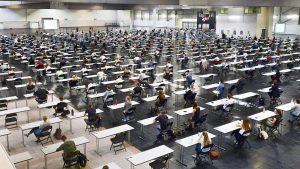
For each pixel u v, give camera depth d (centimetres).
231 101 1720
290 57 3288
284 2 4191
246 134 1378
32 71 2953
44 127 1401
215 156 1251
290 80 2656
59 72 2466
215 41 4872
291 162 1281
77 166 1141
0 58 3641
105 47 4488
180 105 1983
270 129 1530
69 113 1717
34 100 2098
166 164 1191
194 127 1586
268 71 2967
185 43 4903
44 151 1162
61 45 4384
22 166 1227
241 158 1311
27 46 4231
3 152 360
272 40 4628
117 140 1316
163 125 1448
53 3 4344
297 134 1553
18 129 1597
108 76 2689
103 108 1944
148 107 1953
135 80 2394
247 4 4169
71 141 1161
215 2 4234
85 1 3825
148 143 1450
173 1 4250
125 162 1268
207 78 2409
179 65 3278
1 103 1758
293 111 1641
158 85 2097
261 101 1953
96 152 1347
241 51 3541
